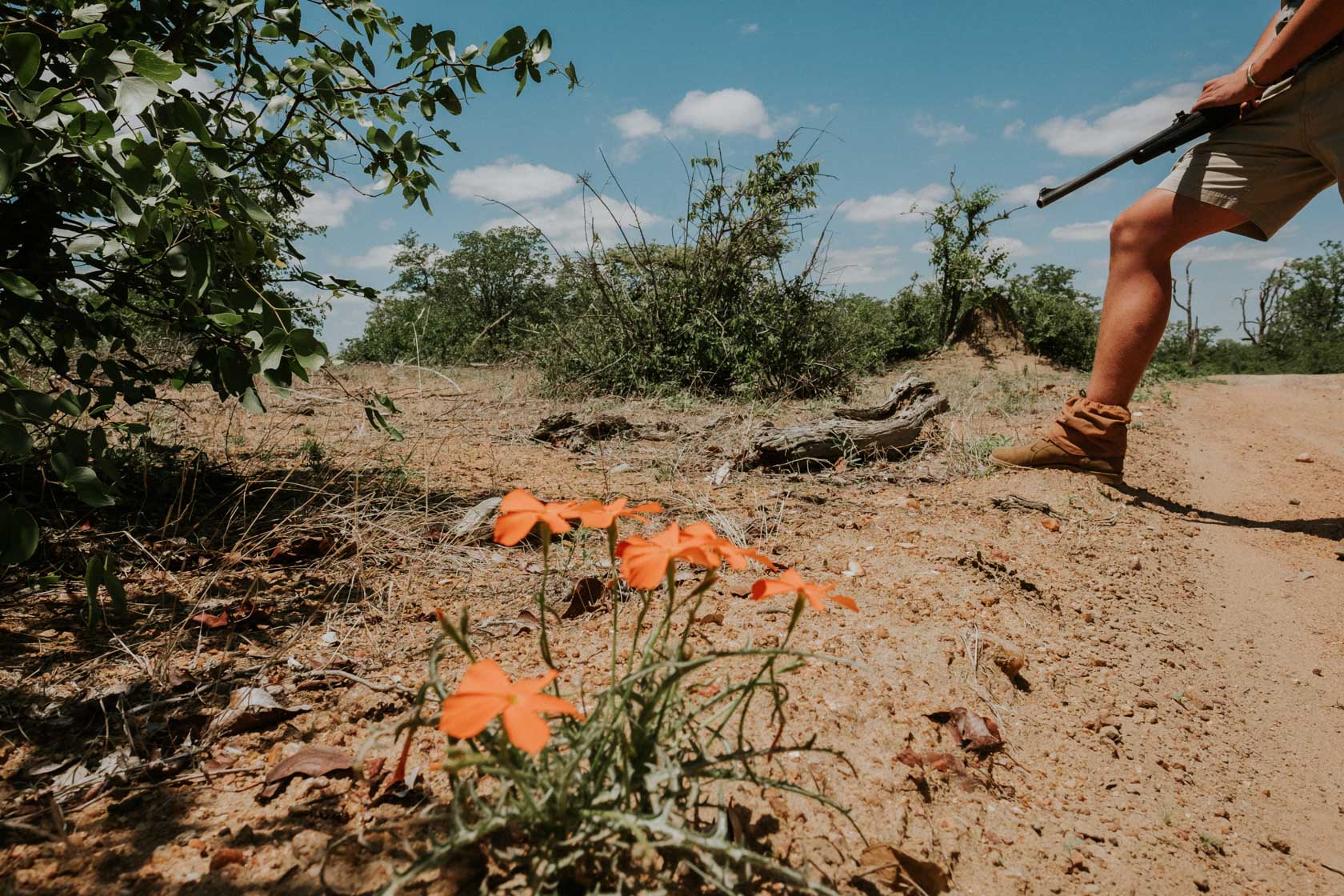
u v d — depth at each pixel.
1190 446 7.01
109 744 1.80
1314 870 1.88
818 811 1.69
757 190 10.37
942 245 23.58
